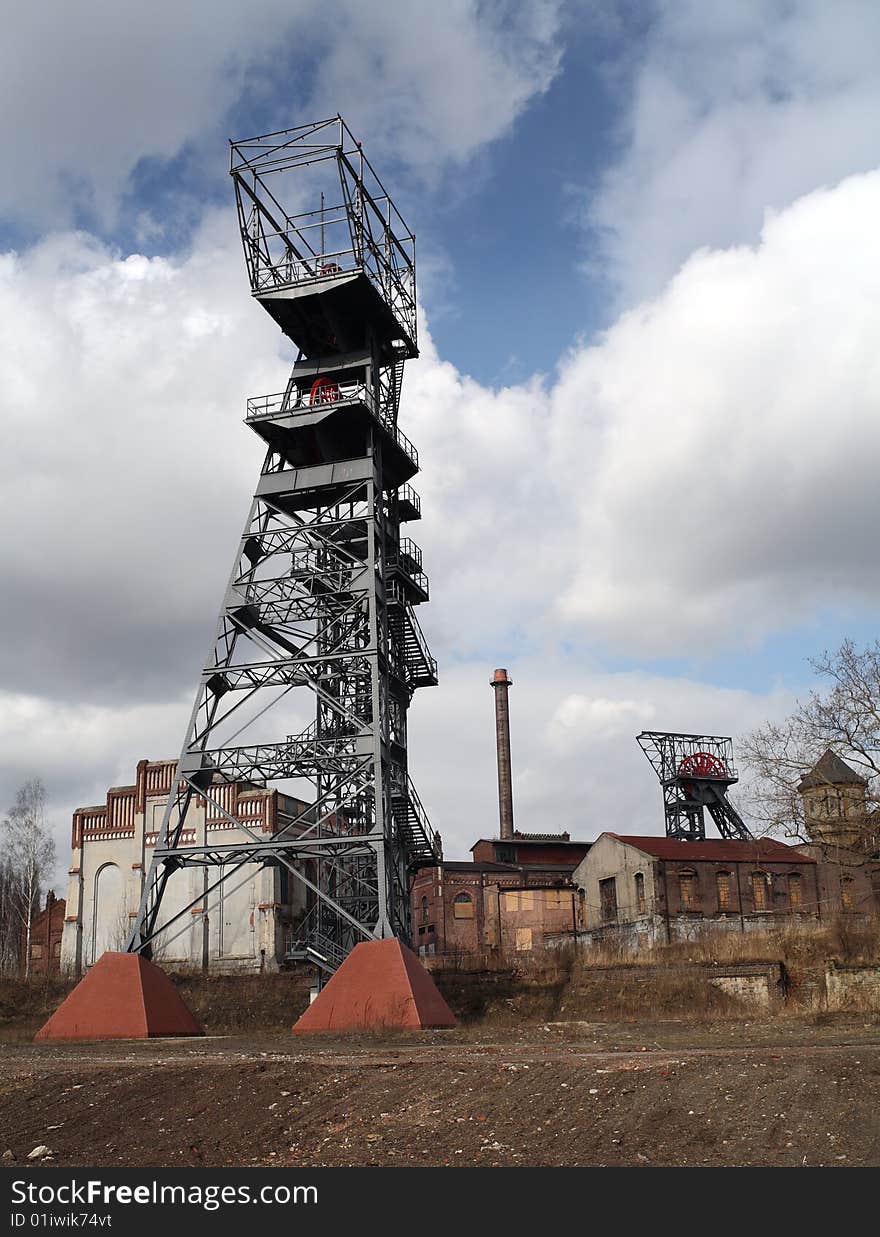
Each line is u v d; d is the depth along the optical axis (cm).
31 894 6694
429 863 4719
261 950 5791
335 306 4669
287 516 4622
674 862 6700
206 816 6100
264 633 4559
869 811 4525
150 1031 3581
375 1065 2028
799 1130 1384
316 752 4494
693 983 4450
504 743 9406
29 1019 4812
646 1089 1631
